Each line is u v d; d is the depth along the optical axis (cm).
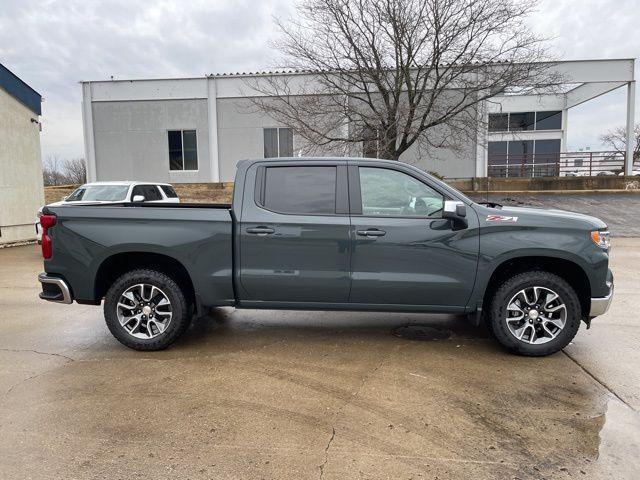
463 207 418
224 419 330
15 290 749
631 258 1023
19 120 1273
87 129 2231
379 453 289
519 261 459
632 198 1906
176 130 2202
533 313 444
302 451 291
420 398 362
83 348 477
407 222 443
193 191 2072
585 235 433
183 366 427
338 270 447
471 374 408
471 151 1983
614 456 286
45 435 309
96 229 454
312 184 458
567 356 452
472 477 266
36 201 1337
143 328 471
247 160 472
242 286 456
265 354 457
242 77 2112
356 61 1370
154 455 287
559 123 3003
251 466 276
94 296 463
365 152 1461
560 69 1920
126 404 353
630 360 441
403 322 568
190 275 455
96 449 293
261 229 448
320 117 1511
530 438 306
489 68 1415
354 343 489
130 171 2239
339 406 349
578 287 459
